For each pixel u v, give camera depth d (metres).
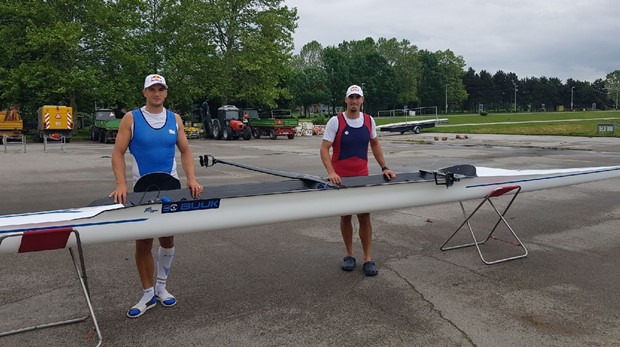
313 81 76.81
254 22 35.53
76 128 33.25
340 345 3.15
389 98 84.50
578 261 4.86
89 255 5.14
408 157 15.41
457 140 24.41
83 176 11.44
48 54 28.11
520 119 53.69
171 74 31.88
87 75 28.52
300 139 30.44
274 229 6.32
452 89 101.62
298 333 3.33
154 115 3.55
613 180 10.20
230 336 3.29
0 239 3.00
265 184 4.23
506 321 3.50
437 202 4.79
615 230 6.07
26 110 30.86
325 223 6.67
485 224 6.50
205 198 3.61
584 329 3.36
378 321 3.51
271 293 4.07
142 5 31.81
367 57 84.06
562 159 14.05
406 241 5.70
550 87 117.44
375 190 4.35
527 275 4.47
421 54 98.31
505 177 5.18
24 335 3.32
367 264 4.52
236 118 30.00
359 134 4.52
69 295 4.04
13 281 4.37
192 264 4.88
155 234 3.49
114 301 3.90
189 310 3.72
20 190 9.32
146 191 3.52
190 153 3.74
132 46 30.75
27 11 27.58
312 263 4.89
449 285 4.23
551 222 6.53
